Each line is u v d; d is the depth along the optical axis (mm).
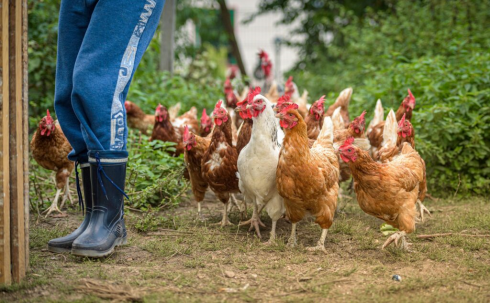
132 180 5395
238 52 17109
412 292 3059
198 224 4836
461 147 6297
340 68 12555
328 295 2992
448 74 6969
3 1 2848
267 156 4051
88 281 3074
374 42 10750
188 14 16531
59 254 3684
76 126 3732
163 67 10352
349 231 4516
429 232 4508
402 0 10906
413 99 5859
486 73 6762
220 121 4527
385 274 3381
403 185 3799
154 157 5855
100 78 3428
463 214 5078
